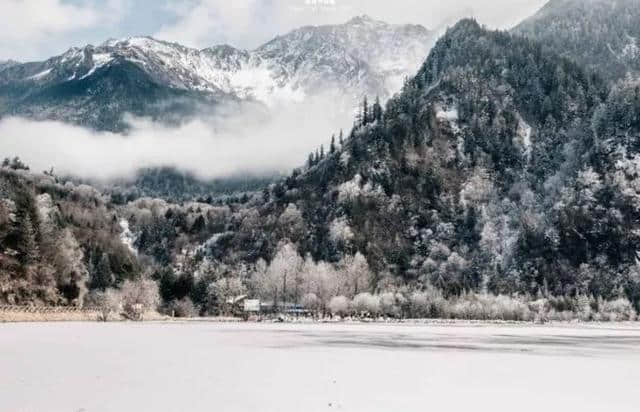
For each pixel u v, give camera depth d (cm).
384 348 9494
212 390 4819
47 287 16588
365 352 8619
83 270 19788
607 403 4697
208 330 13712
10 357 6612
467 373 6328
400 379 5753
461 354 8625
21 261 16238
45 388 4694
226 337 11262
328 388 5094
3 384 4841
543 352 9362
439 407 4378
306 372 6106
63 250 18425
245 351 8288
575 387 5494
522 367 7031
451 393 4994
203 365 6438
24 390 4591
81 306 17775
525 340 12694
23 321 14612
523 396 4944
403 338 12438
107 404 4147
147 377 5403
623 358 8481
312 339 11350
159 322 17600
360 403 4450
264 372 6019
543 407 4494
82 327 12962
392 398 4691
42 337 9556
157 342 9331
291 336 12212
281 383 5306
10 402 4147
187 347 8625
